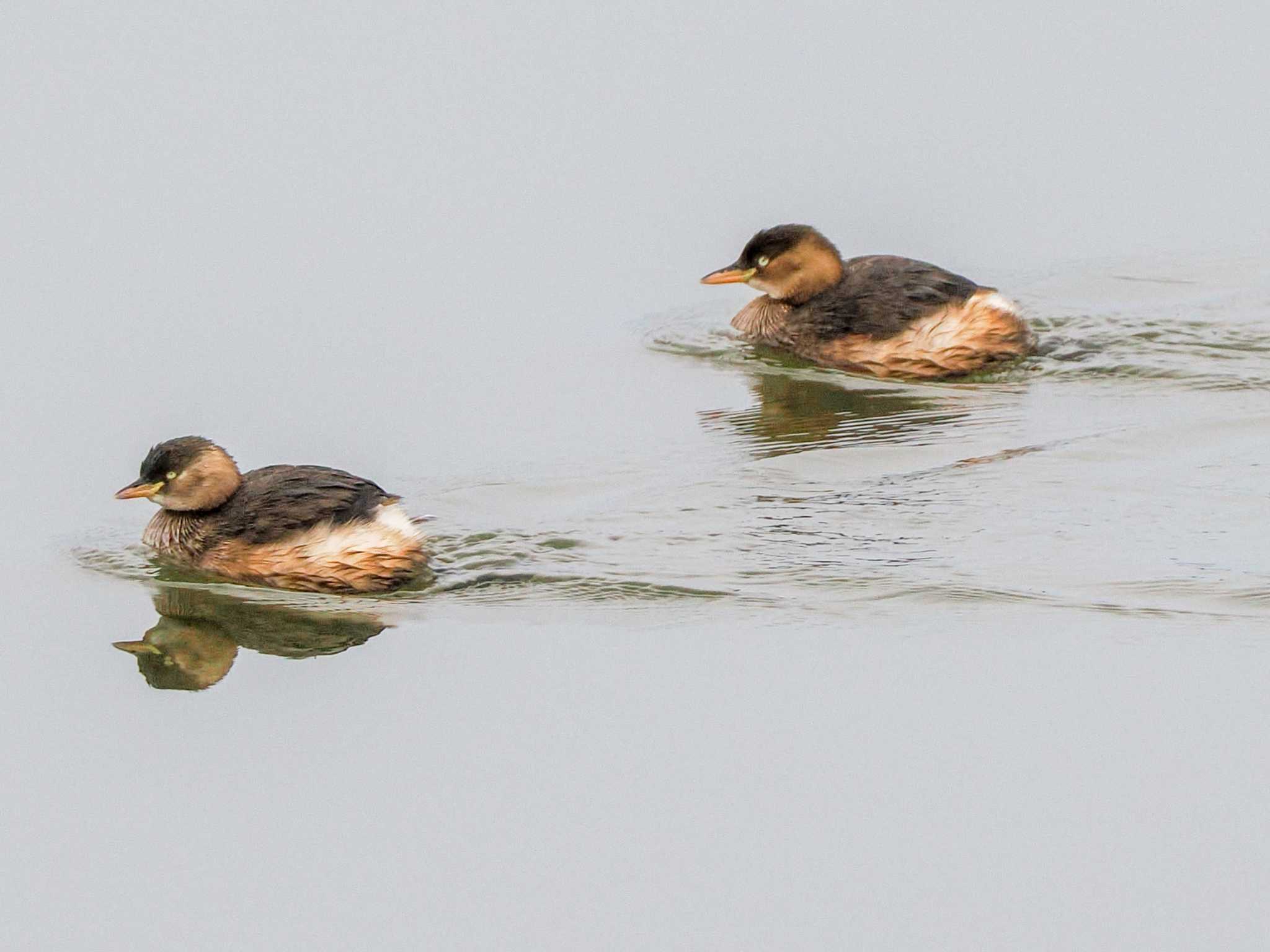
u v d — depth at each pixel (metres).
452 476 16.80
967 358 19.36
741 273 20.48
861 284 20.03
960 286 19.64
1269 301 21.12
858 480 16.36
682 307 21.98
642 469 16.84
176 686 13.52
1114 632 13.44
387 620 14.12
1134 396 18.41
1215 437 17.06
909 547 14.91
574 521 15.64
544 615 14.11
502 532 15.43
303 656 13.75
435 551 15.09
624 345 20.64
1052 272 22.41
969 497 15.84
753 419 18.22
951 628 13.62
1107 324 20.48
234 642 14.00
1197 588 13.99
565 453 17.34
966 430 17.61
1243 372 18.94
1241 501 15.48
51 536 15.89
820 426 17.94
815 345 20.03
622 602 14.22
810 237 20.22
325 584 14.55
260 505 14.76
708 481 16.45
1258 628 13.39
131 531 15.92
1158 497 15.66
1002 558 14.61
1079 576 14.27
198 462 14.77
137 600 14.65
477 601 14.35
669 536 15.28
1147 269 22.36
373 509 14.71
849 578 14.44
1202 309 20.91
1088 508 15.51
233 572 14.75
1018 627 13.59
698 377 19.64
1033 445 17.06
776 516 15.59
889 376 19.56
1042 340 20.12
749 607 14.07
